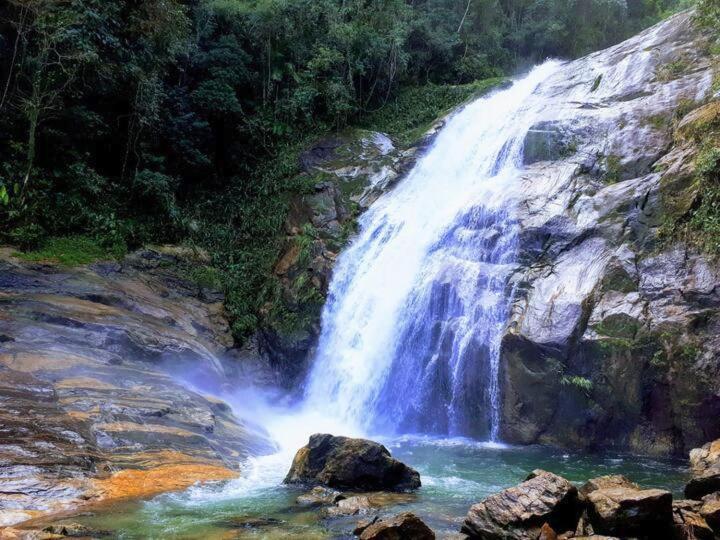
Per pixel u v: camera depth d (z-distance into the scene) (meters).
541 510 5.61
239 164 24.30
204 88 23.28
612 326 11.38
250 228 22.02
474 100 23.44
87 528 5.76
